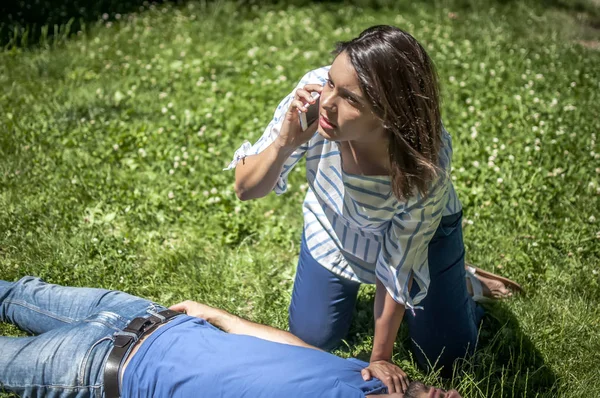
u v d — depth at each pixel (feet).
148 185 15.42
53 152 16.46
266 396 8.07
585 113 20.03
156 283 12.55
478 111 19.85
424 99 8.01
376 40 7.88
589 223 14.62
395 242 9.11
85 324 9.23
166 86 21.22
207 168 16.24
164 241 13.79
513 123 19.11
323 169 9.64
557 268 13.28
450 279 10.17
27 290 10.59
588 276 12.96
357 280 10.57
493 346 11.55
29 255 12.76
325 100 8.02
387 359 9.41
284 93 20.62
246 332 9.92
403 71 7.83
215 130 18.07
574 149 17.47
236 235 13.91
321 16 28.48
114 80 21.13
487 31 27.25
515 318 11.98
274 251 13.78
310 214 10.72
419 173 8.29
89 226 13.83
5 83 20.25
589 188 15.80
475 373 10.77
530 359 11.25
